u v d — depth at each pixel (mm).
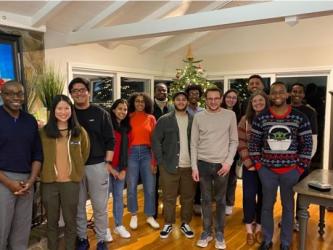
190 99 3371
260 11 2631
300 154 2500
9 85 2193
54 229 2512
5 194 2205
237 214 3668
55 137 2410
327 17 4578
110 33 3570
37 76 3588
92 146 2604
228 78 5562
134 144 3160
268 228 2689
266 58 5156
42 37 3682
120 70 4859
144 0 3764
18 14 3373
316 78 4824
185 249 2818
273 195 2590
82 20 3834
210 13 2902
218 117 2721
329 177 2590
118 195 3068
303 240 2312
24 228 2377
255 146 2625
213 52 5672
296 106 3000
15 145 2234
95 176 2619
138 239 3020
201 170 2773
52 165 2402
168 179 2990
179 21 3096
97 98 4680
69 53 4066
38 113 3225
